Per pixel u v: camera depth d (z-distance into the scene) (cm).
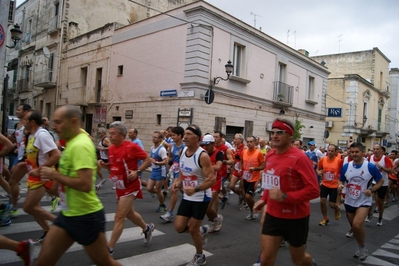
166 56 1612
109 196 867
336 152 725
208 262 457
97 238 285
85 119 2148
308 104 2402
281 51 2050
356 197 533
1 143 495
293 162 323
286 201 312
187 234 573
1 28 840
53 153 427
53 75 2400
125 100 1831
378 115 3791
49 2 2466
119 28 1895
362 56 3619
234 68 1712
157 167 715
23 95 2859
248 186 718
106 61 1978
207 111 1533
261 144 1177
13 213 603
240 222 696
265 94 1925
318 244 590
